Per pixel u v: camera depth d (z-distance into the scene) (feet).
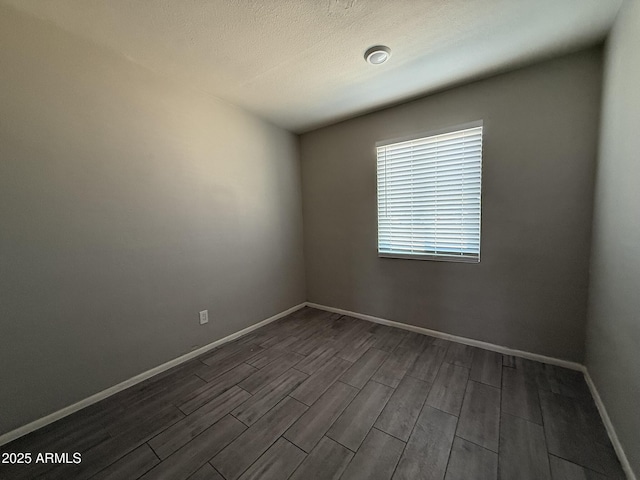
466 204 7.66
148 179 6.57
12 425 4.79
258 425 5.00
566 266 6.46
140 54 5.98
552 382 6.05
